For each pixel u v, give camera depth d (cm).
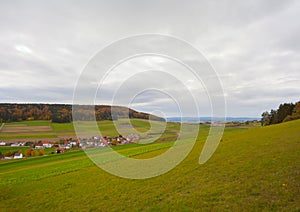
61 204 1350
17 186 1884
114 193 1391
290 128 3397
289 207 863
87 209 1212
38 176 2208
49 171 2419
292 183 1084
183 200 1109
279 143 2167
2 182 2056
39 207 1351
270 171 1318
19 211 1327
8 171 2859
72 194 1507
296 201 902
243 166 1505
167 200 1147
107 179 1720
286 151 1745
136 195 1298
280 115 7831
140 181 1538
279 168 1345
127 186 1482
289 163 1413
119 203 1220
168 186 1357
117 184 1559
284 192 1000
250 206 927
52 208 1308
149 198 1214
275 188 1059
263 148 2016
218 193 1123
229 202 1003
